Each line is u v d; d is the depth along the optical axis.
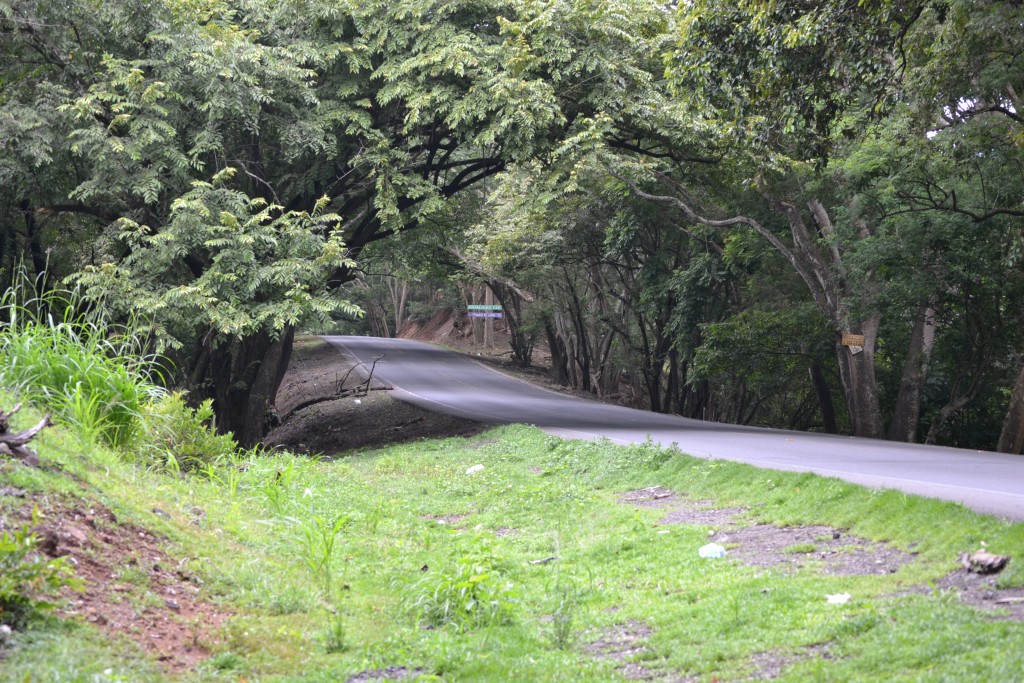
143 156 18.72
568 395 39.91
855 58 14.46
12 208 22.69
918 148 21.23
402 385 40.12
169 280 19.89
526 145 19.72
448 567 8.13
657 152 25.33
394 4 20.56
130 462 9.21
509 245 37.88
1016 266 26.00
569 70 19.77
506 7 20.88
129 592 5.80
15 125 17.91
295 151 20.14
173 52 18.95
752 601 6.50
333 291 25.19
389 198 20.67
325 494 11.95
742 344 31.44
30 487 6.39
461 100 19.98
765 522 9.36
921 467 12.57
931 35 17.42
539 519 11.46
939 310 27.66
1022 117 19.27
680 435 19.23
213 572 6.73
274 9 21.34
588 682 5.45
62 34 19.06
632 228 33.41
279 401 43.91
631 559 8.77
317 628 6.26
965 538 7.03
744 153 21.06
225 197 19.05
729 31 15.46
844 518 8.59
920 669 4.83
